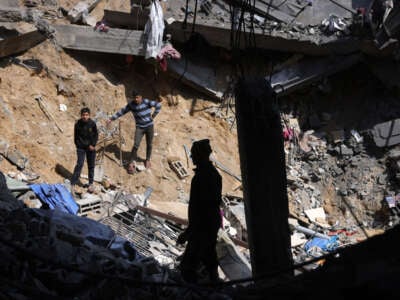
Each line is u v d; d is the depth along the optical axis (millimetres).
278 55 18781
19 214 8211
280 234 9039
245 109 9102
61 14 16953
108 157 15406
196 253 8195
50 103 15297
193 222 8164
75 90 15867
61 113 15383
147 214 13281
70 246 7977
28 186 12219
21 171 13406
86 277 7422
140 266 7922
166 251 12016
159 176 15688
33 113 14773
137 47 16797
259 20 17984
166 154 16281
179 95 18000
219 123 18031
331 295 5438
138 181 15266
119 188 14836
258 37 17812
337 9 18812
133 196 14117
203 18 17562
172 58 17188
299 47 18188
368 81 19438
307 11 18719
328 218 17406
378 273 5148
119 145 15797
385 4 17719
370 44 18062
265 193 9055
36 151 14078
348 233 16812
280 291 5965
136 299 7426
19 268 7117
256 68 18516
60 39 16250
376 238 5312
